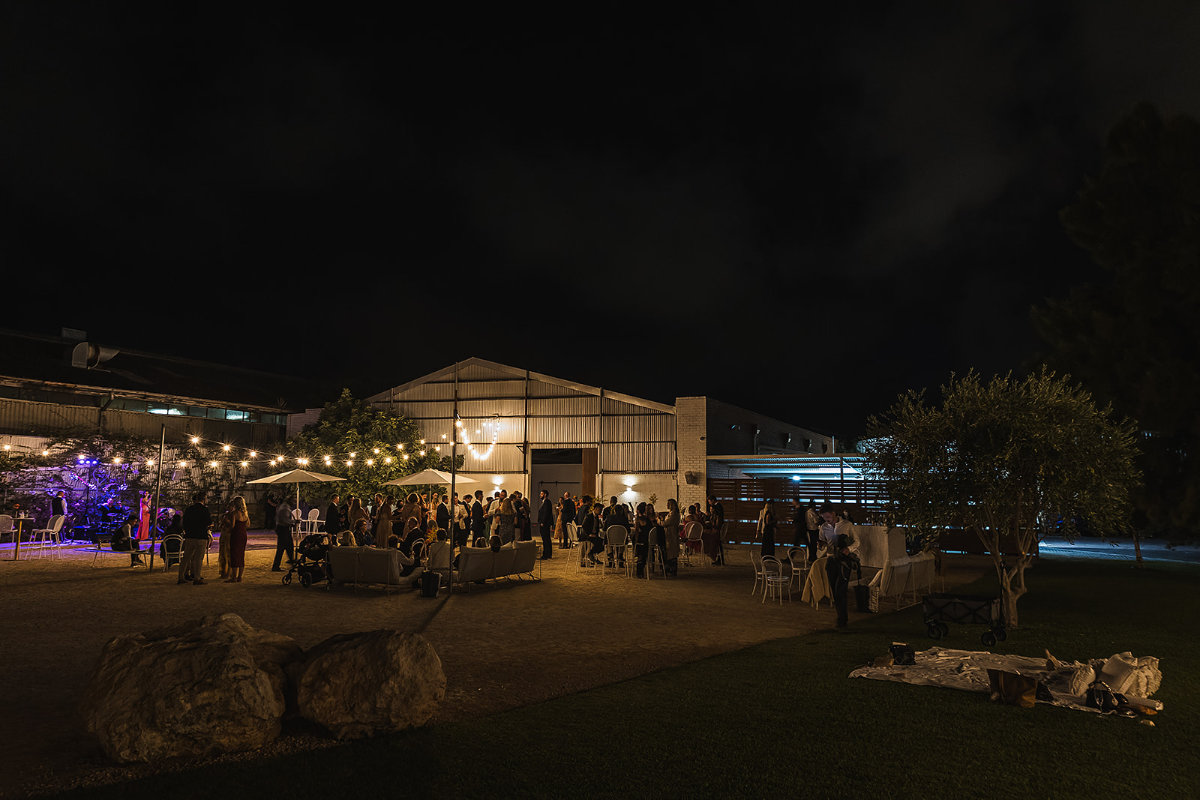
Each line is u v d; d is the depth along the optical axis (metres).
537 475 34.81
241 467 30.86
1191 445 19.50
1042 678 7.52
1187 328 19.97
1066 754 5.43
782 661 8.41
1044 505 10.59
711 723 6.03
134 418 28.39
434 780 4.82
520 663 8.37
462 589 14.47
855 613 12.41
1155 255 20.17
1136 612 12.19
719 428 31.33
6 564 17.52
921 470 10.80
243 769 5.00
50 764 5.15
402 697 5.71
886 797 4.63
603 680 7.64
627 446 31.25
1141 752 5.50
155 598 12.74
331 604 12.53
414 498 19.56
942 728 5.96
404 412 34.94
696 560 21.52
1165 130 20.52
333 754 5.28
